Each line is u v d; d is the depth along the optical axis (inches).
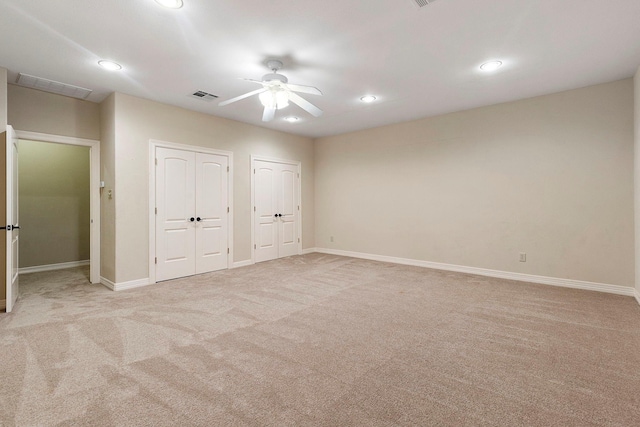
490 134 179.5
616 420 61.6
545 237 163.3
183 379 76.1
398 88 153.1
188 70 131.4
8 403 66.8
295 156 254.1
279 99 126.3
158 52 116.0
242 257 213.0
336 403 67.0
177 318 116.6
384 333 103.0
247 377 77.0
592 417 62.5
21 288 159.5
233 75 136.4
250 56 119.6
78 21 95.7
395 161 220.7
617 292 145.3
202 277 180.2
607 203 147.2
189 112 184.1
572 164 155.3
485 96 164.4
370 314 120.3
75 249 218.5
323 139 265.3
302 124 221.8
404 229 217.0
